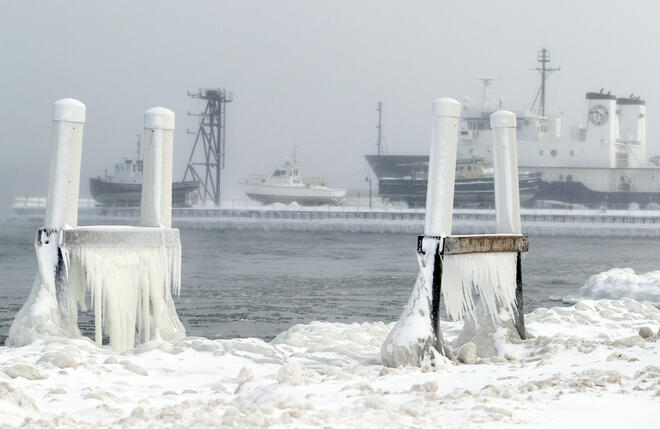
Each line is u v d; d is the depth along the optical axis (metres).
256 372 10.81
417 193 164.12
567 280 58.09
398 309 39.00
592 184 161.62
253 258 82.88
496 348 12.85
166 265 13.78
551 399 8.44
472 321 13.23
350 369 10.86
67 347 11.62
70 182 12.87
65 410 8.23
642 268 72.25
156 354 11.70
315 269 68.25
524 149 163.00
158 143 14.33
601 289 33.81
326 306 40.09
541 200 161.25
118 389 9.46
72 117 12.80
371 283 55.12
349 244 111.62
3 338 26.53
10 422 7.30
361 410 7.77
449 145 11.95
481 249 12.47
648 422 7.52
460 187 153.38
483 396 8.58
